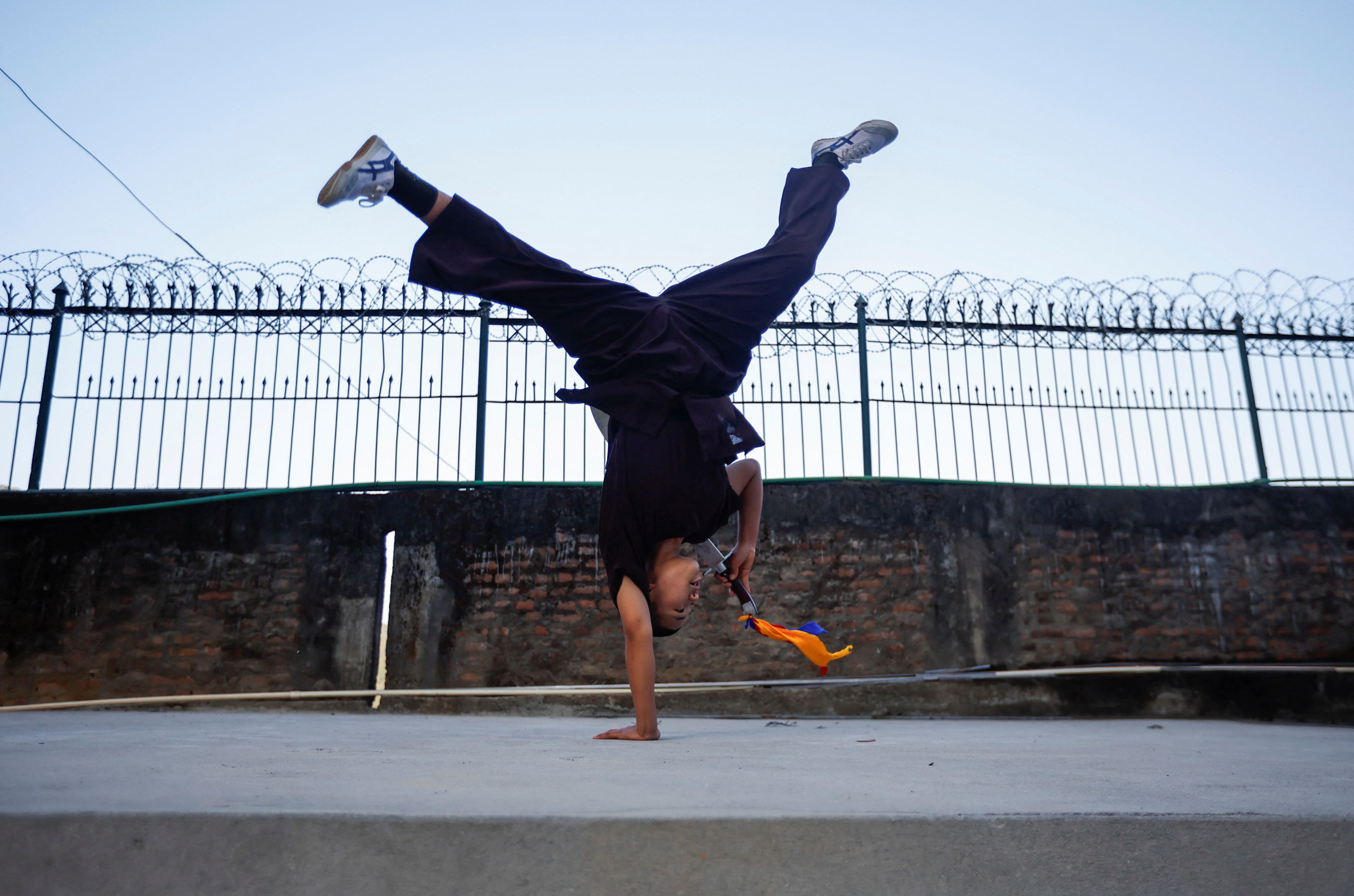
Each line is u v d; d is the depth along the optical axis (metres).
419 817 0.94
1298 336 7.23
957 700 6.27
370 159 2.14
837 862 0.97
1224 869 1.02
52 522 6.18
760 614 6.35
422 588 6.21
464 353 6.71
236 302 6.65
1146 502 6.82
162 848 0.92
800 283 2.68
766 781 1.32
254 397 6.51
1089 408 6.95
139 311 6.57
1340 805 1.13
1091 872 1.00
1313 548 6.79
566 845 0.95
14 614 6.01
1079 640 6.48
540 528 6.37
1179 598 6.64
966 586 6.50
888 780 1.36
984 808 1.06
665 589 2.56
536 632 6.18
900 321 7.04
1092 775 1.53
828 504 6.61
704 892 0.95
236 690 5.97
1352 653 6.60
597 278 2.45
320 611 6.13
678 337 2.43
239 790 1.08
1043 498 6.75
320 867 0.92
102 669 5.96
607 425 2.65
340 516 6.32
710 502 2.51
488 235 2.35
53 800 0.98
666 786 1.23
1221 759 2.14
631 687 2.49
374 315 6.72
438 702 5.99
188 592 6.12
